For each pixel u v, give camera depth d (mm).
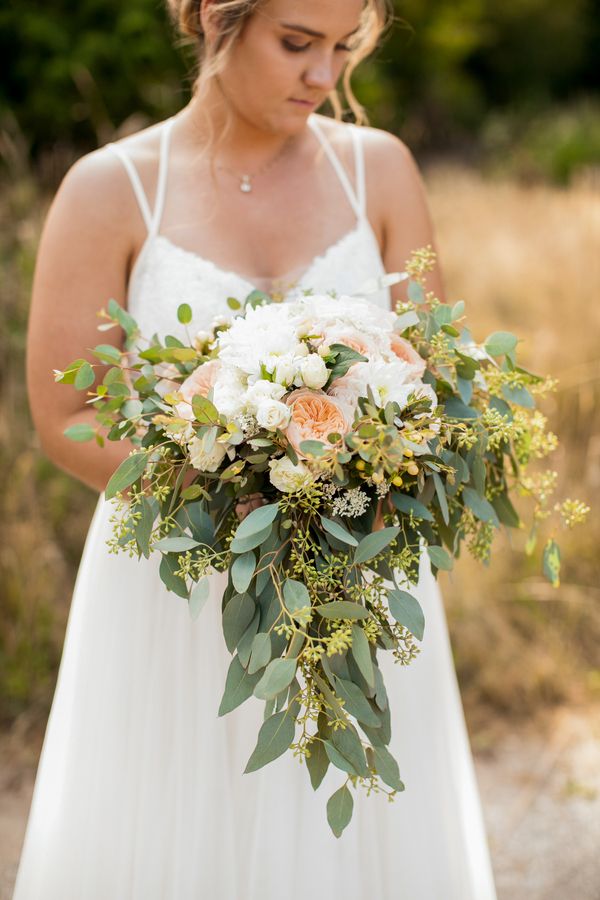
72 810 1718
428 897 1736
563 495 3502
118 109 7906
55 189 4543
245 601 1294
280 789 1623
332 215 1761
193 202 1707
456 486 1417
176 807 1655
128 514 1404
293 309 1407
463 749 1852
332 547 1323
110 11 7852
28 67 7645
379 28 1744
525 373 1534
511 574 3395
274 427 1260
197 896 1640
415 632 1300
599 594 3373
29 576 3131
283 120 1619
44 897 1724
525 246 5539
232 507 1409
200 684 1647
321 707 1296
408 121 13078
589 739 2945
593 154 11430
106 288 1679
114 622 1694
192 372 1466
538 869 2441
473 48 15078
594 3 16391
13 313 3596
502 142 12711
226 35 1562
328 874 1630
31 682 3080
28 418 3439
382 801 1715
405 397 1300
